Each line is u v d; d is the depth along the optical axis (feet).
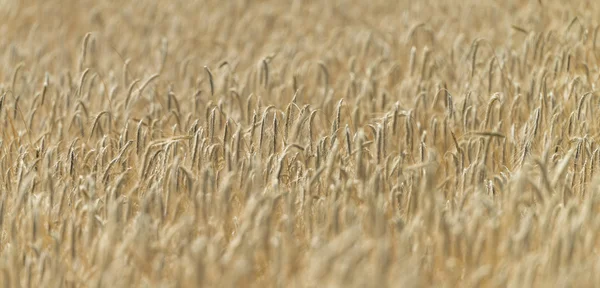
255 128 69.67
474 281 48.24
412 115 74.18
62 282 51.42
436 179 65.62
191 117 80.23
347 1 143.33
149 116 77.87
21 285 54.24
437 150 72.95
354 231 47.11
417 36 116.16
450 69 94.02
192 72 104.99
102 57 116.37
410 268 47.29
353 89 87.35
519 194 52.49
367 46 101.81
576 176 64.28
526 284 46.98
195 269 47.37
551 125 68.80
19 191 58.95
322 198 57.57
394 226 56.34
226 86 88.48
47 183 61.62
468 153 67.46
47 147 69.92
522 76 88.17
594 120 74.08
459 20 122.52
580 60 89.97
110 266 50.96
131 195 59.16
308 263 51.01
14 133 72.74
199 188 57.21
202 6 142.72
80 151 70.54
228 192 55.52
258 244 50.62
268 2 147.74
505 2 128.67
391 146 71.87
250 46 113.50
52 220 58.95
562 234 49.32
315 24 130.52
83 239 56.80
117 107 81.15
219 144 65.77
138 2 145.59
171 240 54.54
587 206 52.47
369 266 48.34
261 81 87.04
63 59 114.62
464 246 52.85
